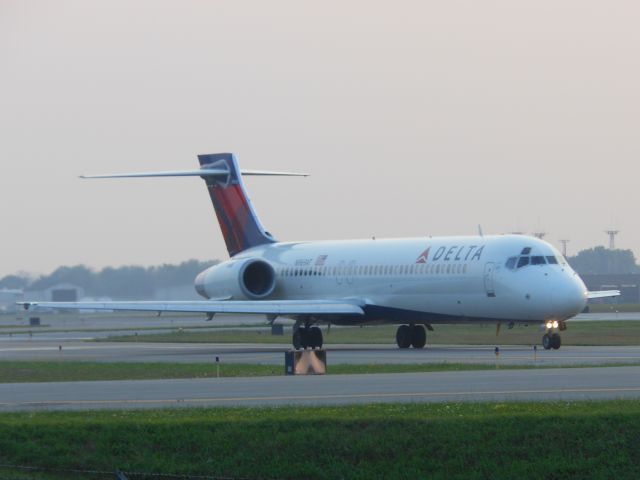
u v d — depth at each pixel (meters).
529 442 104.06
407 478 99.25
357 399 129.62
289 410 118.81
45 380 172.88
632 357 197.12
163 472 101.38
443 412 114.56
